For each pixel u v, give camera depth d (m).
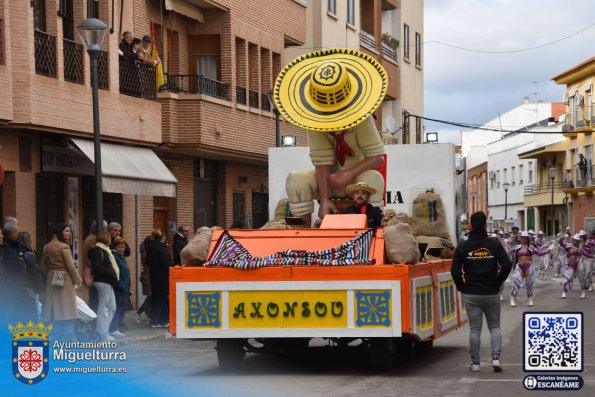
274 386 13.98
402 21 57.72
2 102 22.00
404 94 57.66
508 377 14.72
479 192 118.81
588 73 78.56
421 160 21.28
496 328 15.41
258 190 40.25
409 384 14.02
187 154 33.56
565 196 84.31
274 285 14.68
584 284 34.66
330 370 15.78
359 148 17.22
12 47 22.75
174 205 33.28
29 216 24.41
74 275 18.84
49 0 24.39
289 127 38.50
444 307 16.95
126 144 28.14
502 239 39.31
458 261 15.29
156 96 29.80
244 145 34.53
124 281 21.61
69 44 25.12
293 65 17.33
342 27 47.41
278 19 38.84
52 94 23.88
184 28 33.75
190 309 14.85
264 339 16.38
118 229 21.98
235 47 35.00
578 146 81.31
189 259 15.02
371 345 15.27
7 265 17.86
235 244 15.22
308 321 14.59
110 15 27.08
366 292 14.49
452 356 17.56
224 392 13.48
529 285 31.03
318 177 17.28
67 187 26.42
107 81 26.69
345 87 16.81
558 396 12.85
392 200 21.33
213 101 31.92
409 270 14.52
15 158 23.91
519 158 94.75
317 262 14.67
